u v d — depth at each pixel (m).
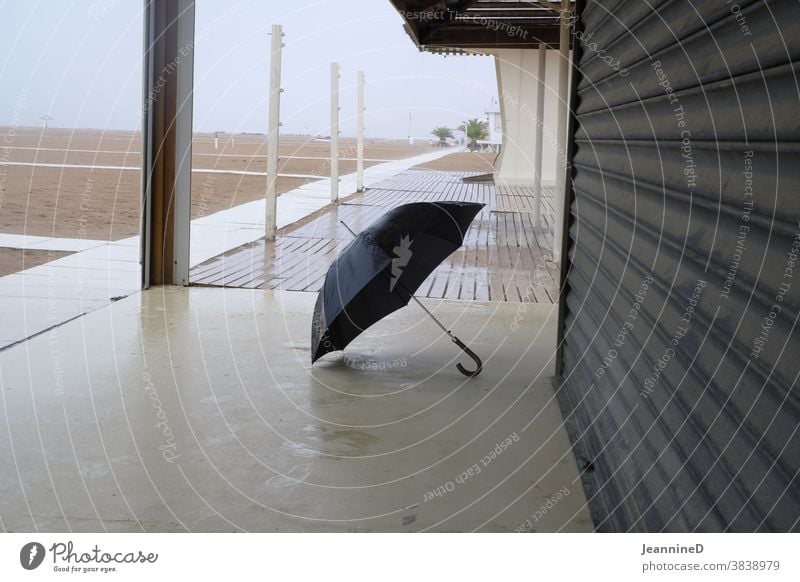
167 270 6.59
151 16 6.32
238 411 3.55
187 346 4.67
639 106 2.62
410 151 41.19
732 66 1.60
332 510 2.58
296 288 6.59
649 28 2.47
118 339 4.78
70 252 7.97
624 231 2.82
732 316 1.56
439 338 5.03
